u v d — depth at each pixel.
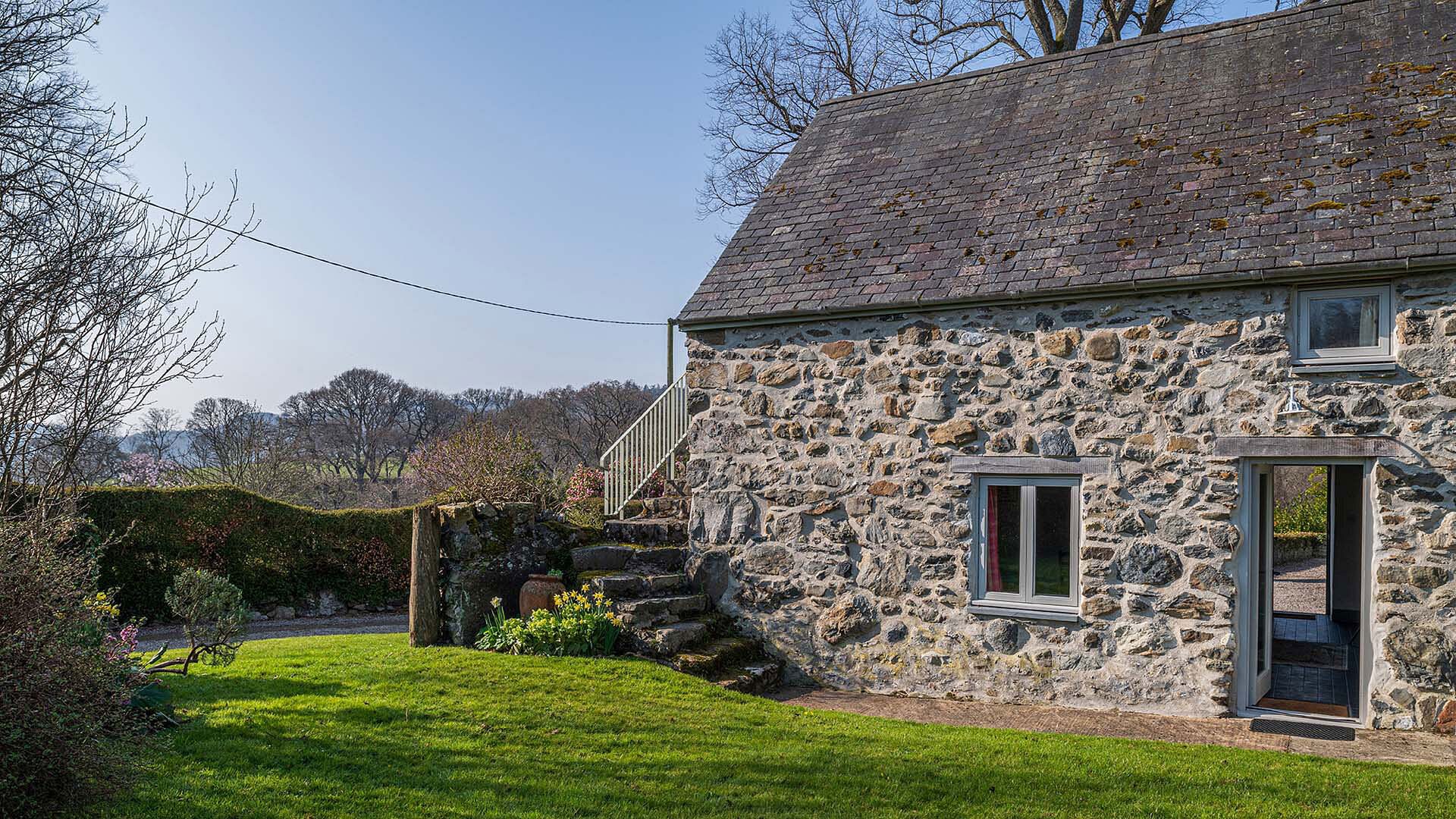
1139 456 8.66
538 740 6.63
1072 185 10.02
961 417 9.42
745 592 10.36
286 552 16.28
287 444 26.95
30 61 6.36
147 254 5.67
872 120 12.71
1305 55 10.34
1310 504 21.95
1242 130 9.72
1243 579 8.32
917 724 7.92
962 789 5.95
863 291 9.84
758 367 10.44
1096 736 7.70
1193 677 8.38
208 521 15.51
